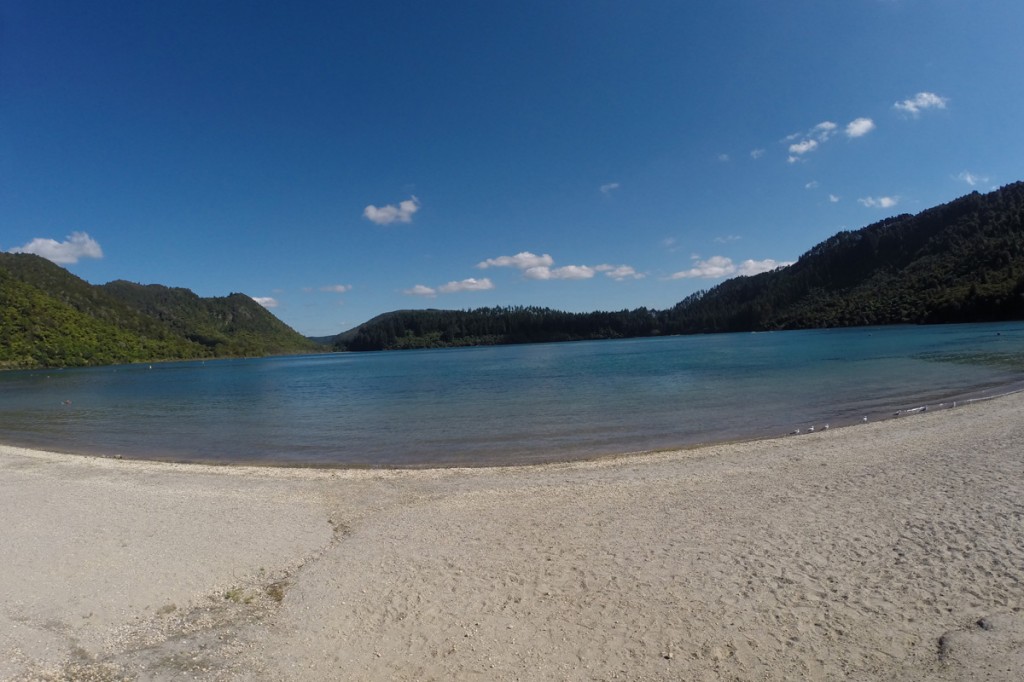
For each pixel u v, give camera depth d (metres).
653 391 34.75
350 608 7.54
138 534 10.70
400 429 25.03
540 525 10.55
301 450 21.03
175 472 17.06
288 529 10.95
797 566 7.91
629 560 8.57
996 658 5.45
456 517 11.38
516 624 6.88
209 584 8.44
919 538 8.51
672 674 5.68
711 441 18.75
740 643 6.14
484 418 26.97
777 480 12.73
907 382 31.47
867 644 5.93
